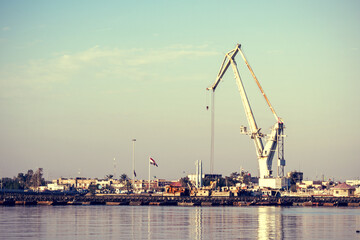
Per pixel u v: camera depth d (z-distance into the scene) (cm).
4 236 10000
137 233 10588
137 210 18062
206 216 15100
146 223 12675
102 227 11631
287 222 13262
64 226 11750
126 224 12356
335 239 9994
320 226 12262
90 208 19138
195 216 15050
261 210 18700
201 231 11025
